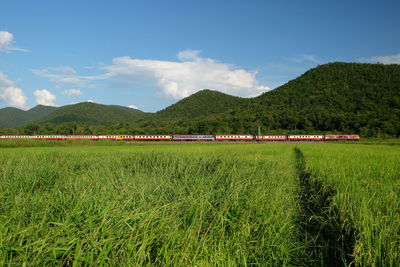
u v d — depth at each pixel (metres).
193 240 4.86
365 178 10.80
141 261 4.03
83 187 7.32
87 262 3.83
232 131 113.06
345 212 6.52
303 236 6.63
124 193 6.70
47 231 4.47
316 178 11.55
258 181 9.18
